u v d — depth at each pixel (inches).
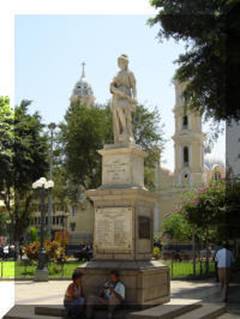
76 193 1574.8
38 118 1497.3
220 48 659.4
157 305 431.2
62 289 632.4
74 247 1824.6
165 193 2192.4
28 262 1063.6
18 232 1600.6
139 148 473.7
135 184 461.1
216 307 449.4
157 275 442.0
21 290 617.0
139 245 443.2
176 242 1278.3
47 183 882.8
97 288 425.1
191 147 2285.9
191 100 799.1
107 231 445.7
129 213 441.1
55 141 1480.1
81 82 1763.0
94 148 1437.0
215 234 764.0
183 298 494.6
